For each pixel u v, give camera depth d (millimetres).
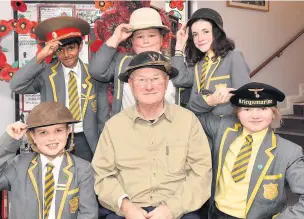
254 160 1874
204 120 2105
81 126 2408
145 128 1896
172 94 2482
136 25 2289
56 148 1864
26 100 3025
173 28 3125
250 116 1857
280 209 1854
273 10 5082
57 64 2406
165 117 1909
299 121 4730
